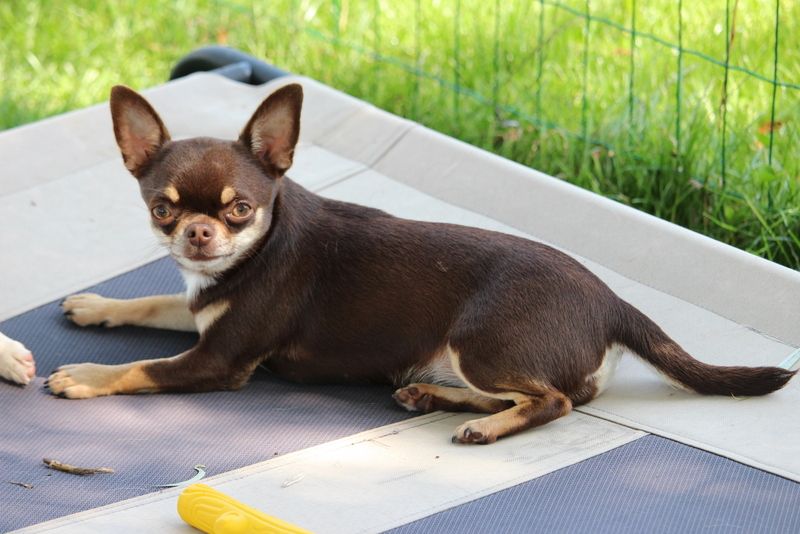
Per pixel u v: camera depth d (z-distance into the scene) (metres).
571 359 3.66
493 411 3.78
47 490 3.40
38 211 5.00
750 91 5.98
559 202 4.80
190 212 3.71
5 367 3.94
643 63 6.36
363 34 7.32
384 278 3.85
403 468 3.47
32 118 6.94
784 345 4.04
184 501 3.20
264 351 3.96
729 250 4.38
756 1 6.33
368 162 5.30
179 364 3.94
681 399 3.78
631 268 4.48
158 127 3.87
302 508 3.27
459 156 5.15
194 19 7.82
